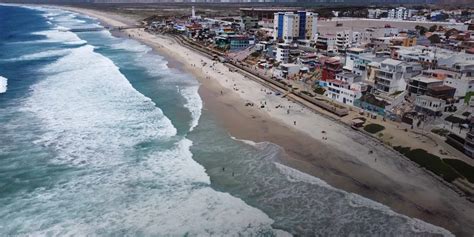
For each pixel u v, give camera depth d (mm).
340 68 73812
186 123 54250
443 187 37188
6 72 83938
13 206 34312
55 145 46531
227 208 34375
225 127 52812
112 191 37062
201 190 37219
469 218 32469
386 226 31688
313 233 31078
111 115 57031
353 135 50375
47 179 38938
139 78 81312
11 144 46312
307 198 35750
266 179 39094
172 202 35312
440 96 56406
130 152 45094
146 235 30875
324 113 59094
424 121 51875
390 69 63875
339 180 38812
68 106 60844
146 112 58562
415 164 41656
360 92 61281
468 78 60656
